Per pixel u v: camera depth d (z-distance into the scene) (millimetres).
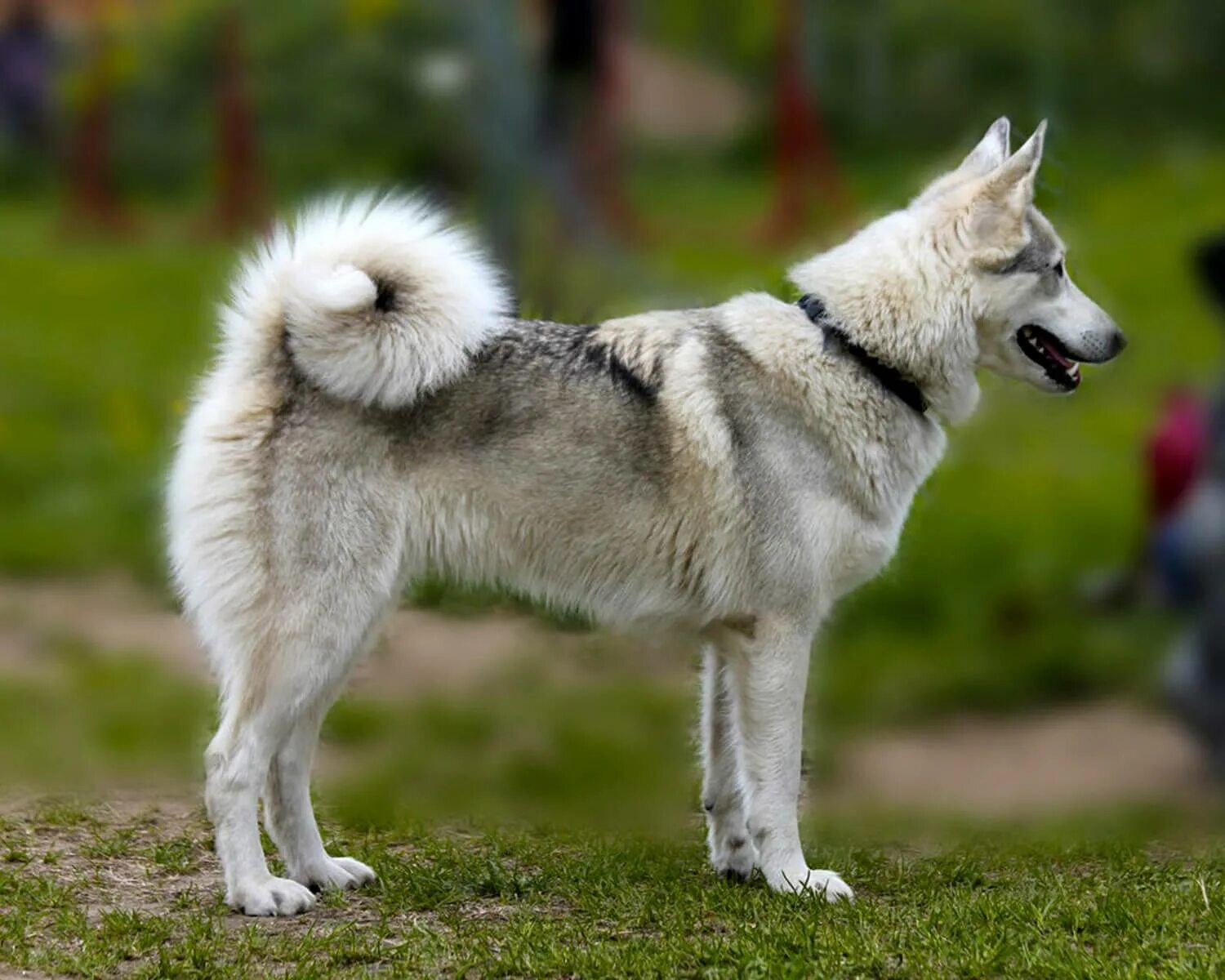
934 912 16781
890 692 27203
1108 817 21266
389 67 63250
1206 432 23250
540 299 36406
